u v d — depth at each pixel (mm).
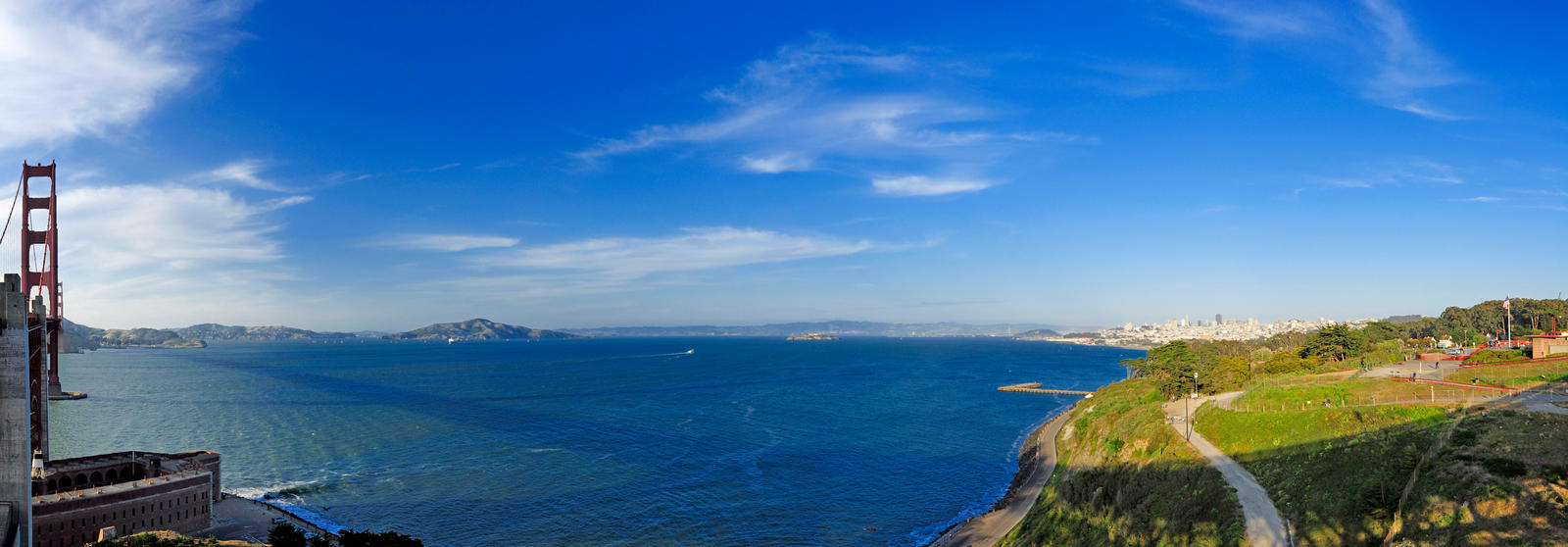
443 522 104500
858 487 123875
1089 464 104688
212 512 105625
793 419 197125
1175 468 77875
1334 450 66188
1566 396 63500
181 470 105750
